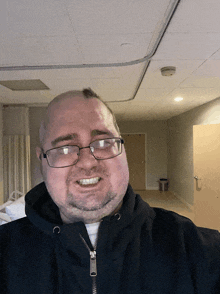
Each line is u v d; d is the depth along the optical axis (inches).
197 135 171.6
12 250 23.8
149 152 329.7
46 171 20.6
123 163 21.1
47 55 77.9
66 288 21.7
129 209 22.8
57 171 19.7
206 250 21.9
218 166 148.4
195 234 23.2
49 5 48.8
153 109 216.8
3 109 176.2
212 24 59.1
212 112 171.8
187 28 61.2
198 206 171.5
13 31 60.2
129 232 22.6
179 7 51.2
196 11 52.9
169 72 93.7
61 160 19.6
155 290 21.0
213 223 152.9
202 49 75.9
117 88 128.2
